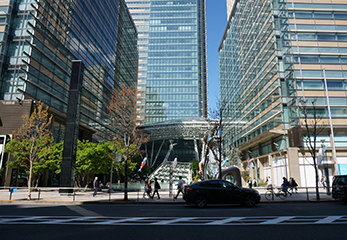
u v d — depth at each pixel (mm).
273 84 38812
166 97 109000
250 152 48844
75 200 17328
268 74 41031
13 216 9773
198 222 8477
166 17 121812
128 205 14922
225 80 75438
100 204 15688
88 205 14719
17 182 32281
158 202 16344
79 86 24734
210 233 6820
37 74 35469
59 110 39031
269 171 41094
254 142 45938
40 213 10719
